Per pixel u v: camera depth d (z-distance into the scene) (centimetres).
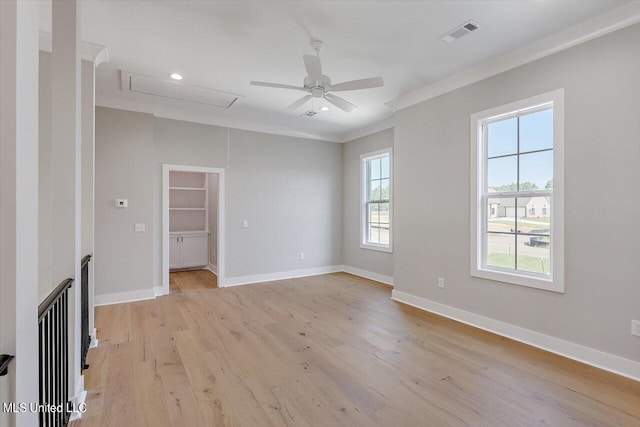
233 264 558
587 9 250
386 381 244
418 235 427
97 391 228
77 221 199
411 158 436
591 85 268
